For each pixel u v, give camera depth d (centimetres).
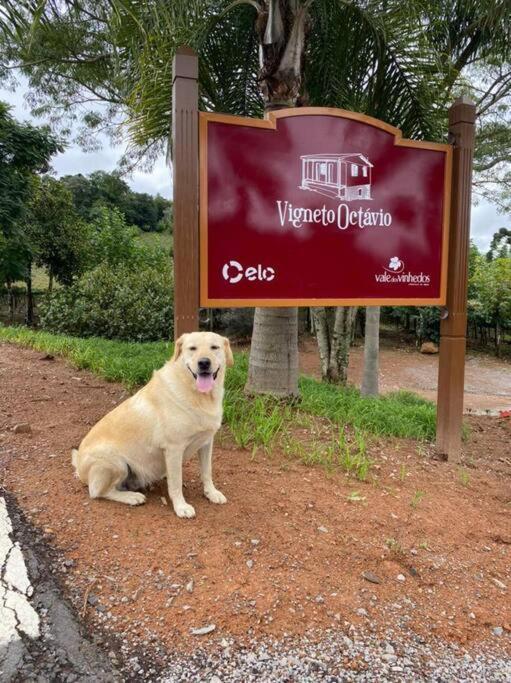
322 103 715
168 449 298
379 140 441
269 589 243
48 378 604
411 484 388
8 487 320
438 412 475
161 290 1215
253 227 406
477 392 1327
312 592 245
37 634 206
